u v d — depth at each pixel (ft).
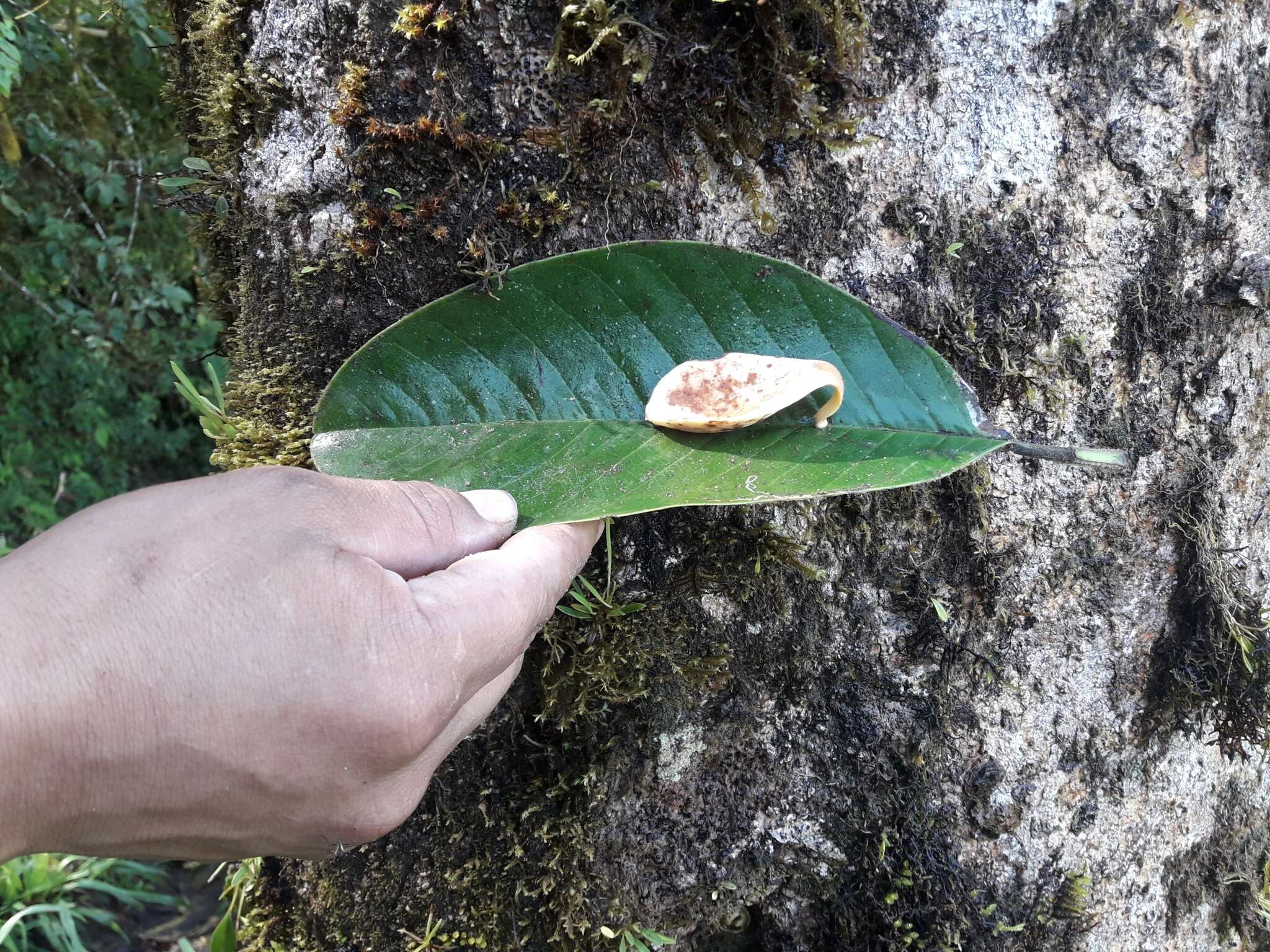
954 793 1.03
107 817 0.71
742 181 0.90
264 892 1.17
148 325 3.40
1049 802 1.03
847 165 0.91
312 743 0.73
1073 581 0.99
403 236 0.92
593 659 0.99
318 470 0.88
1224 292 0.96
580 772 1.04
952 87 0.89
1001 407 0.95
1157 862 1.09
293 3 0.89
